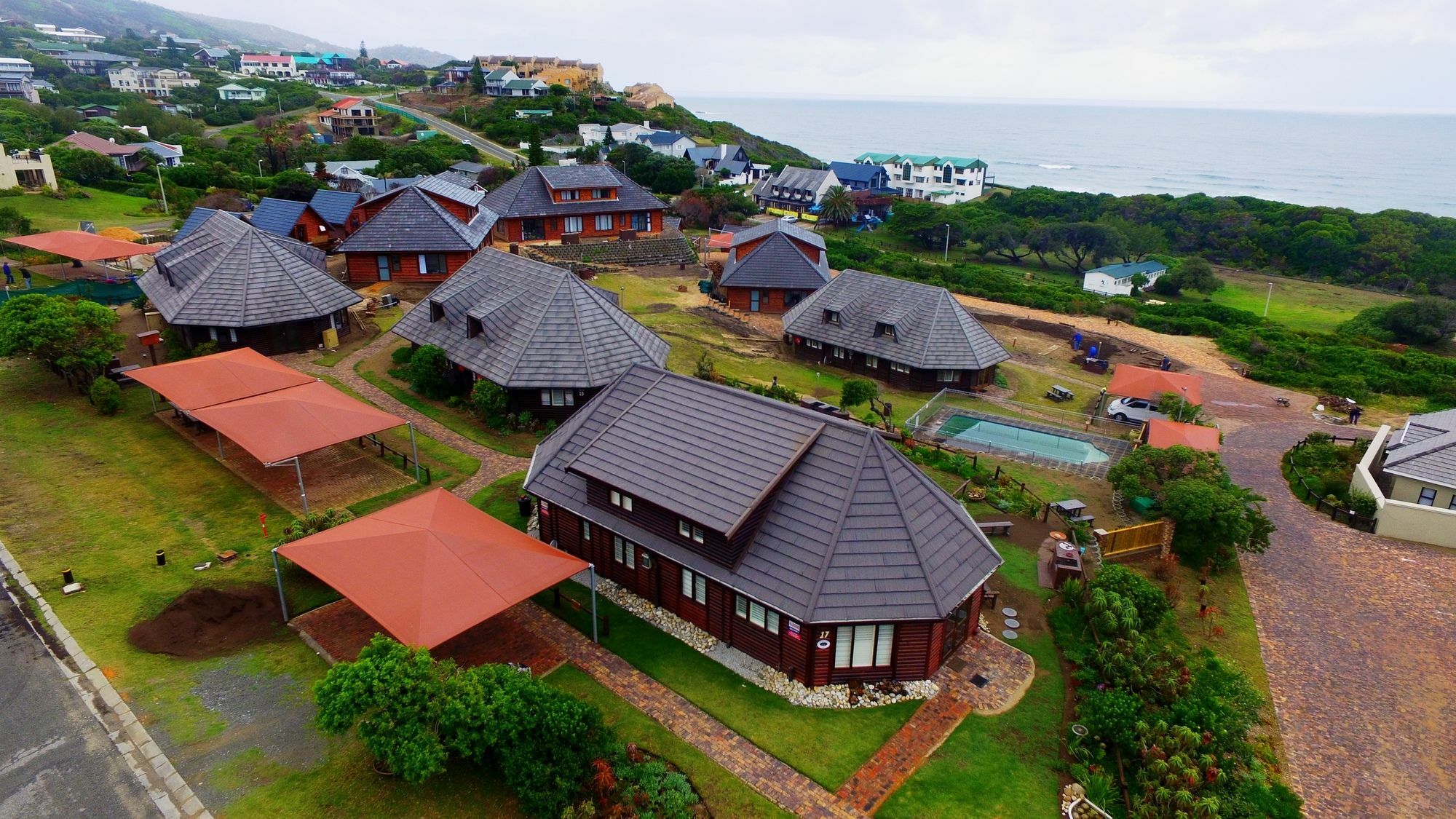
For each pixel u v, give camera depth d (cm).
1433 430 4594
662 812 2095
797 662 2627
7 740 2175
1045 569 3397
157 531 3206
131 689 2378
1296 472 4619
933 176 18875
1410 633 3184
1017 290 9362
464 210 7919
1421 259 12306
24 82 18688
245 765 2156
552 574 2631
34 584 2812
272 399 3603
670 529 2820
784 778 2269
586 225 9062
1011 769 2341
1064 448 4734
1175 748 2297
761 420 2986
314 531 3038
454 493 3709
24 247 6912
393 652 2112
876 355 5722
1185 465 3934
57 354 4262
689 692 2583
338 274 6975
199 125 16588
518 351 4359
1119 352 7025
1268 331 8200
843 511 2628
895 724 2494
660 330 6519
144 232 7981
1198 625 3153
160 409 4306
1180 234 14462
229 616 2750
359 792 2102
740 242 7988
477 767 2209
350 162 12444
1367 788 2406
